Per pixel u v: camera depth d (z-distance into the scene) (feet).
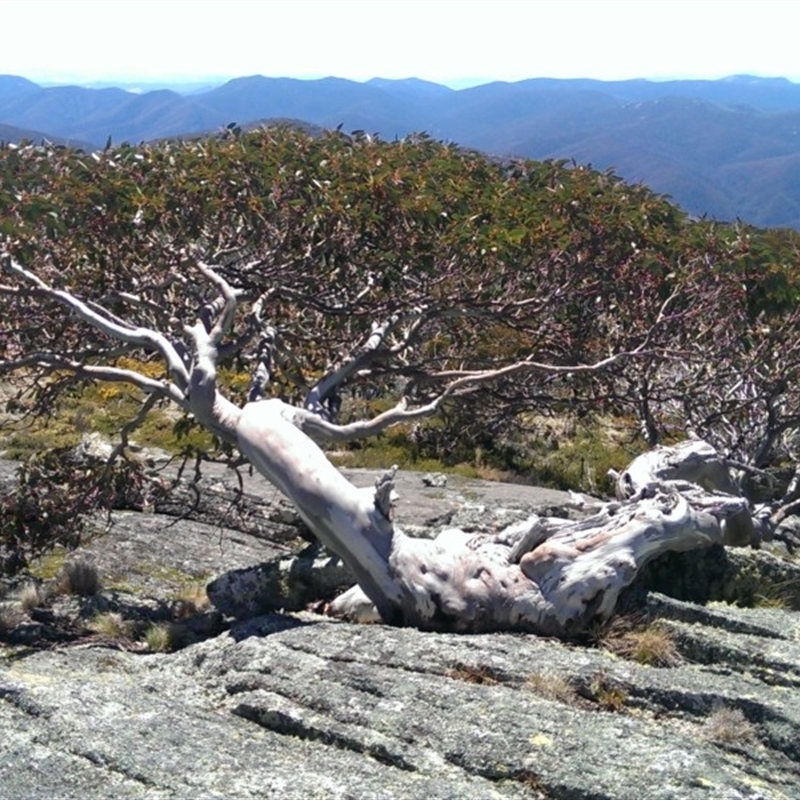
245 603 38.60
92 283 46.75
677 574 36.45
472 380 45.19
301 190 49.47
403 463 68.90
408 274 48.47
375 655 30.19
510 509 45.47
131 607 41.78
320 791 23.44
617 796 23.35
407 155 59.31
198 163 51.80
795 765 26.08
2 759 24.68
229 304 42.01
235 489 52.26
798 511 57.21
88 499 45.37
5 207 46.29
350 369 46.01
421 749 25.45
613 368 52.21
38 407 49.11
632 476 43.01
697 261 51.62
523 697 27.58
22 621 39.65
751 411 62.18
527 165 61.93
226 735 26.53
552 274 49.01
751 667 30.37
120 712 27.35
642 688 28.40
